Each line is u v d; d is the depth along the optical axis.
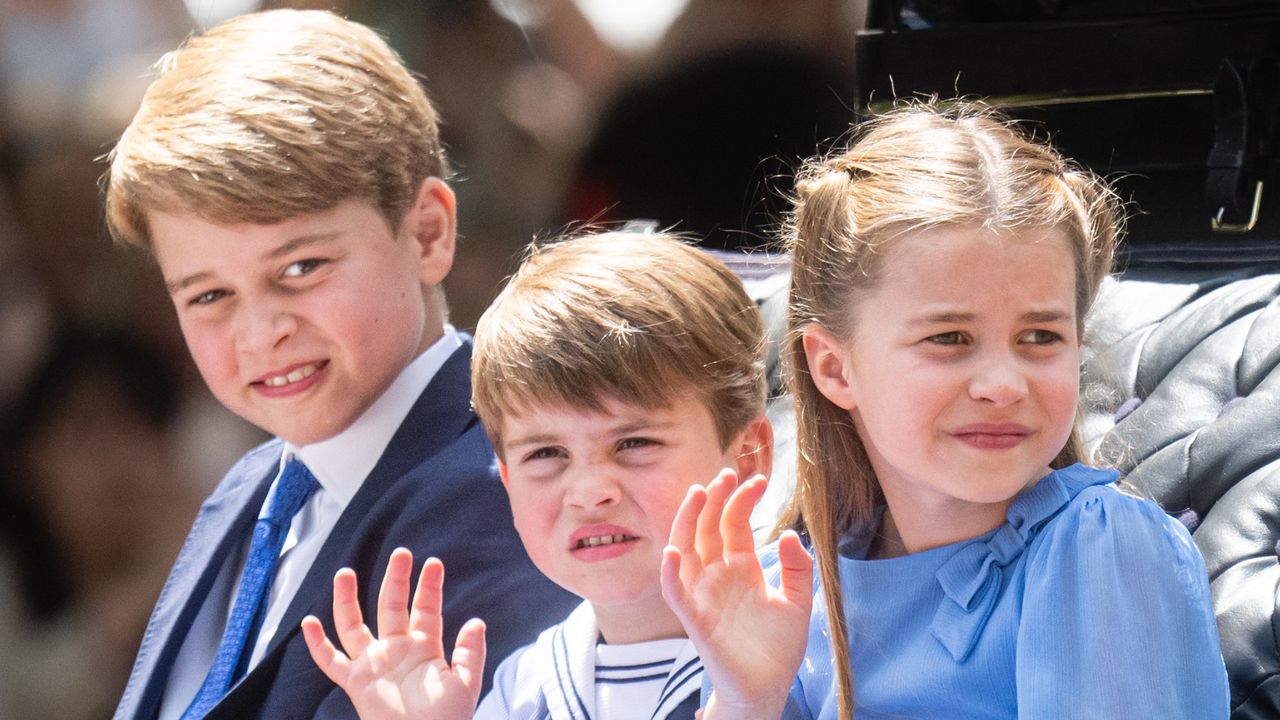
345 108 7.12
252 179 6.86
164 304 12.34
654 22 13.13
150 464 12.26
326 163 7.00
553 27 12.84
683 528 5.32
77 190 12.27
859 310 5.52
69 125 12.47
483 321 6.29
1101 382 6.81
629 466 5.95
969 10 8.03
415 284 7.46
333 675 5.73
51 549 12.05
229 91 7.00
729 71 11.85
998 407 5.24
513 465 6.10
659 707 6.00
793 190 7.01
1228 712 5.20
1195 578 5.22
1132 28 7.50
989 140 5.61
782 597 5.34
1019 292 5.26
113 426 12.20
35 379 12.09
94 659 11.91
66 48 12.65
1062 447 5.47
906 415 5.36
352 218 7.14
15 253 12.20
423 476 7.12
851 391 5.65
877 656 5.70
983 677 5.41
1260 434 6.18
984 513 5.57
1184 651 5.09
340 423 7.35
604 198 12.19
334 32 7.36
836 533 5.81
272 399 7.21
